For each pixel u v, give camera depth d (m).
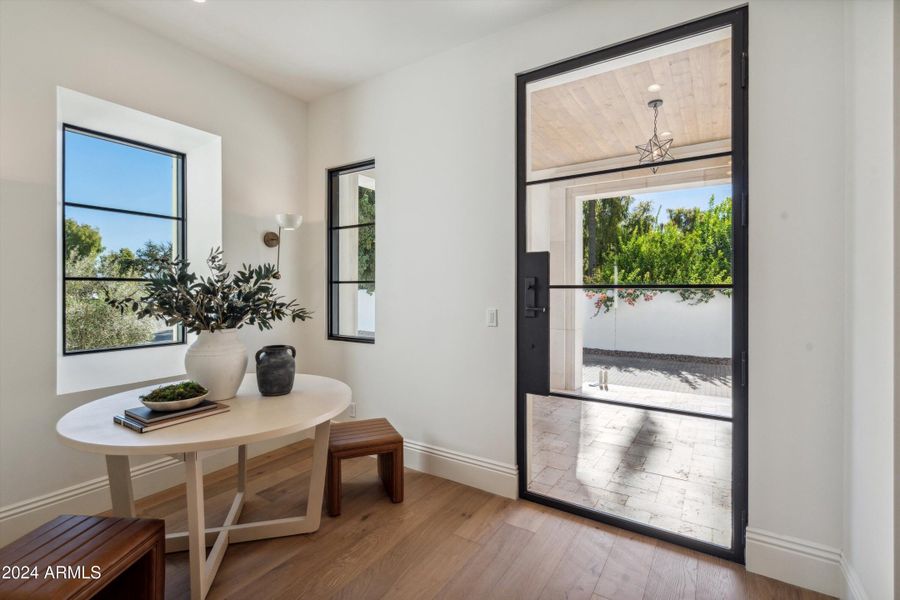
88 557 1.17
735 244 1.86
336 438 2.34
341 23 2.39
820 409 1.67
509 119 2.44
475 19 2.35
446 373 2.70
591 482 2.35
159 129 2.63
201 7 2.24
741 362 1.85
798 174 1.70
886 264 1.27
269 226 3.13
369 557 1.89
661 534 2.01
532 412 2.46
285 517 2.20
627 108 2.15
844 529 1.61
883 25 1.29
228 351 1.92
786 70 1.72
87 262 2.52
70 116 2.37
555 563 1.85
